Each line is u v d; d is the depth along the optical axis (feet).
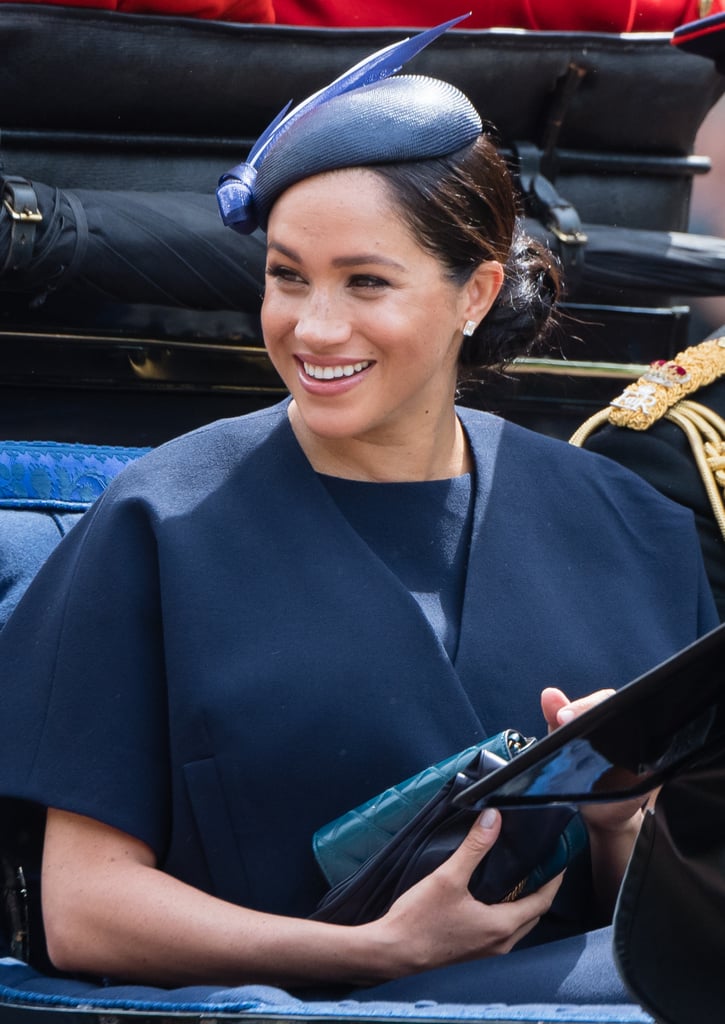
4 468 27.53
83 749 22.04
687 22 34.53
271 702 21.61
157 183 30.42
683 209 34.12
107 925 21.22
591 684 23.40
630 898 16.11
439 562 23.43
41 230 27.35
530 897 21.11
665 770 16.20
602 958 19.60
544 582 23.79
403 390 22.24
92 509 23.84
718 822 15.99
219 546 22.48
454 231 22.03
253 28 29.60
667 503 25.82
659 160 33.32
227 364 30.32
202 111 30.30
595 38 31.63
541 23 33.35
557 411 32.30
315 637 21.95
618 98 32.42
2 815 24.27
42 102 29.22
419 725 21.88
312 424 22.20
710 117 59.82
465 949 20.53
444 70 31.12
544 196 31.55
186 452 23.49
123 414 30.25
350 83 22.79
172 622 22.06
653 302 33.37
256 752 21.52
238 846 21.74
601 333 32.78
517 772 15.57
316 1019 18.51
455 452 24.54
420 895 20.25
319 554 22.57
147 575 22.62
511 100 31.96
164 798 22.30
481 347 24.62
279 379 30.73
